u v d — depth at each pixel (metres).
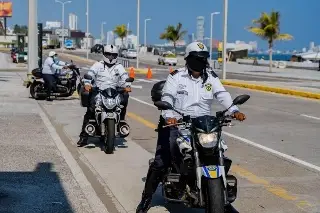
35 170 8.46
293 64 69.56
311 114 16.44
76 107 17.06
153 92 7.08
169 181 5.75
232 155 10.03
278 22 51.84
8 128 12.40
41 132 12.00
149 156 9.75
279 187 7.82
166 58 63.81
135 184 7.80
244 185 7.90
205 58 5.84
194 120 5.49
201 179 5.41
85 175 8.28
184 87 5.97
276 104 19.23
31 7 23.33
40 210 6.51
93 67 10.05
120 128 10.14
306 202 7.09
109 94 9.75
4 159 9.16
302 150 10.59
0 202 6.77
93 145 10.66
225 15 31.34
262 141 11.55
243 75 44.53
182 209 6.68
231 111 5.80
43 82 18.84
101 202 6.93
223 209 5.23
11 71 38.44
